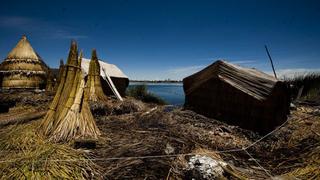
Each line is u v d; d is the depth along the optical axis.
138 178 2.54
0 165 2.37
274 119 4.84
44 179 2.20
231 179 2.61
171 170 2.71
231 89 5.40
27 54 9.88
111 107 6.34
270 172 3.01
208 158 2.82
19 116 4.95
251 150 3.90
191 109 6.32
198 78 6.79
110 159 2.87
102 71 9.37
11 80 9.30
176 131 4.36
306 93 12.50
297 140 4.33
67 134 3.45
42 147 2.91
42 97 7.48
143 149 3.27
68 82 3.79
